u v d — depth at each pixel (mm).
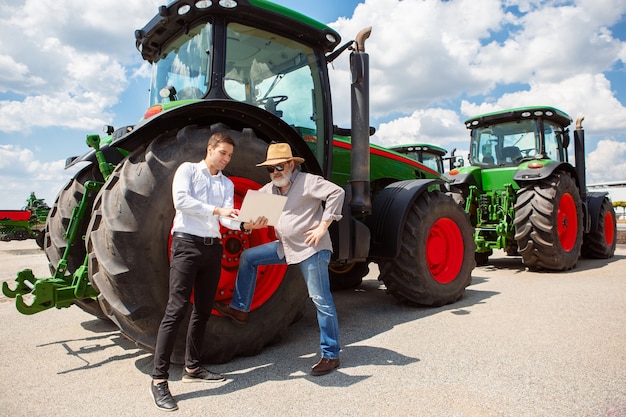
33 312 2809
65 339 3576
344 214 3654
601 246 8062
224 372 2811
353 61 3771
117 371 2848
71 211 3766
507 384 2475
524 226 6492
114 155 3598
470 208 7289
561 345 3076
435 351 3047
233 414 2211
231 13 3426
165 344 2375
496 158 7957
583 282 5520
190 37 3600
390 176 5449
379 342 3299
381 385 2518
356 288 5777
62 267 3098
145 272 2682
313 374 2699
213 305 2736
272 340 3232
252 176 3209
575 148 7914
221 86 3363
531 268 7070
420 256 4293
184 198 2475
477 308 4281
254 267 2930
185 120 3117
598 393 2334
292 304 3297
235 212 2486
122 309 2635
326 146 4066
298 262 2814
